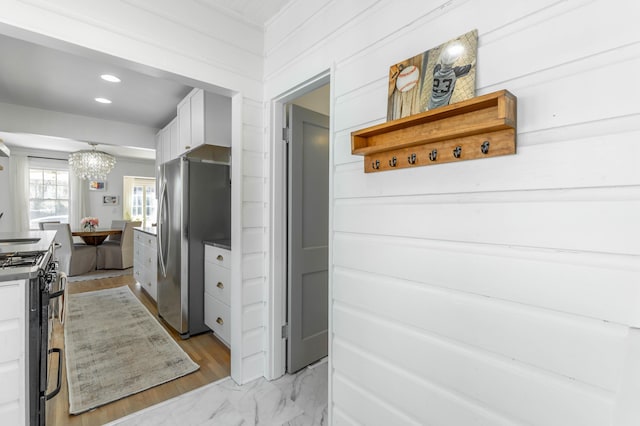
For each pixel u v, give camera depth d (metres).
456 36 1.06
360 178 1.42
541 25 0.87
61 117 3.85
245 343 2.07
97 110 3.78
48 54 2.41
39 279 1.27
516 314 0.92
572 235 0.82
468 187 1.03
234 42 1.97
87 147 5.97
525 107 0.90
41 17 1.34
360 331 1.42
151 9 1.64
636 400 0.65
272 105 2.09
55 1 1.38
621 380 0.68
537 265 0.88
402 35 1.24
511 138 0.91
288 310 2.18
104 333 2.83
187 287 2.80
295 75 1.83
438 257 1.12
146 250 3.96
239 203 2.02
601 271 0.77
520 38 0.91
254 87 2.08
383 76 1.32
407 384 1.22
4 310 1.15
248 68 2.04
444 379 1.10
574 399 0.82
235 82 1.98
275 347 2.12
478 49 1.00
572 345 0.82
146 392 1.95
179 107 3.47
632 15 0.73
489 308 0.98
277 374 2.14
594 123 0.78
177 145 3.62
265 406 1.83
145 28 1.62
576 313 0.81
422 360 1.17
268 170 2.09
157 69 1.68
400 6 1.25
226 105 3.02
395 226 1.27
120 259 5.53
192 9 1.79
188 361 2.34
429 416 1.15
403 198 1.23
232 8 1.91
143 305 3.61
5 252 1.63
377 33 1.34
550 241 0.86
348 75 1.48
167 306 3.03
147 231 4.04
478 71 1.00
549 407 0.86
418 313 1.18
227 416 1.74
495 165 0.96
